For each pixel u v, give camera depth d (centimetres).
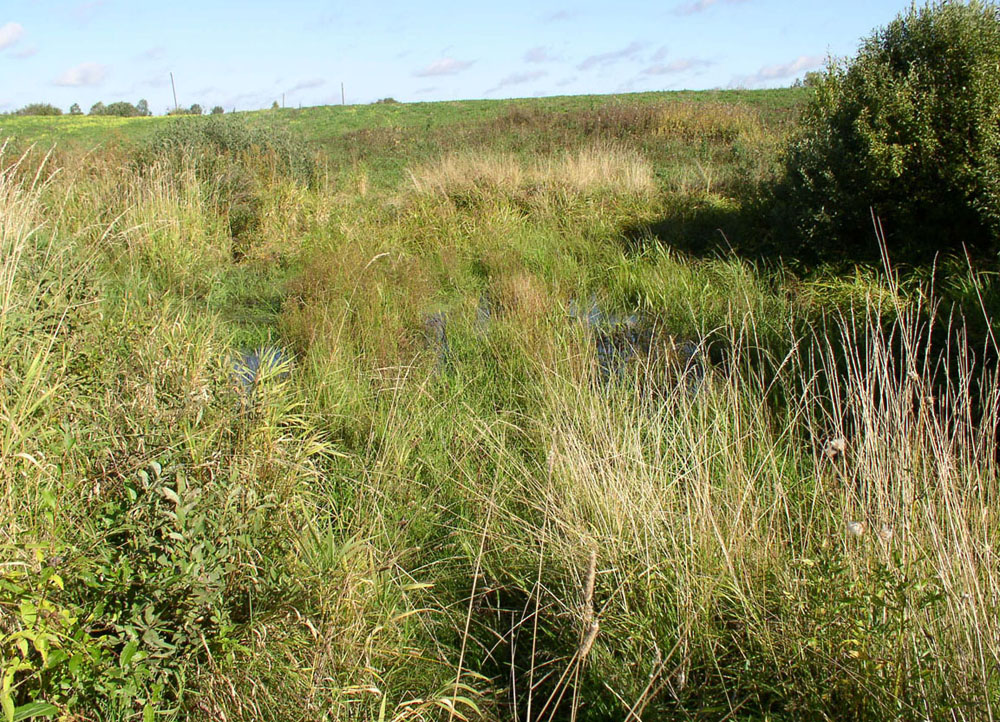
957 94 688
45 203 763
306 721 242
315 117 2911
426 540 377
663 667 261
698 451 373
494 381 562
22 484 293
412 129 2269
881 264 716
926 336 539
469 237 998
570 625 299
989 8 712
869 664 240
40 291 443
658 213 1052
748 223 917
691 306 694
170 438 322
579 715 276
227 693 240
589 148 1598
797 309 643
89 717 218
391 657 289
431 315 748
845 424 440
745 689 267
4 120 3066
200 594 240
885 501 285
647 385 463
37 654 216
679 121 1877
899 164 693
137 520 258
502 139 1869
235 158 1110
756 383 505
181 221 872
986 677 230
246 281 855
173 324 524
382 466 407
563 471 362
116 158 1088
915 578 248
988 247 688
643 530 315
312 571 307
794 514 341
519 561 342
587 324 654
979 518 291
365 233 971
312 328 630
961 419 343
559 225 1049
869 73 737
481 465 422
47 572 215
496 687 293
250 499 286
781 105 2253
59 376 366
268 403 426
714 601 288
